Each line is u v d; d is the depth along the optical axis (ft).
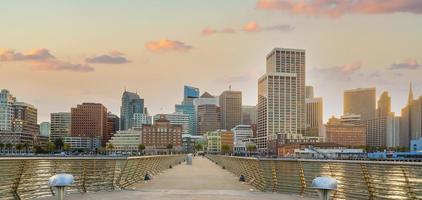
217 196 83.15
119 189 94.99
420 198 54.80
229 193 88.53
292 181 86.12
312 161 79.25
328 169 75.15
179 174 173.06
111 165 93.30
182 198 79.92
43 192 75.72
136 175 122.21
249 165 121.60
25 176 71.56
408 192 56.80
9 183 68.03
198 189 100.89
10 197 68.03
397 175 58.95
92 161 87.45
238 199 78.38
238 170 155.12
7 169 67.41
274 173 92.27
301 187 82.94
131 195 84.07
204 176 159.43
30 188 72.79
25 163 71.26
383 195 61.41
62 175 47.39
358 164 66.74
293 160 85.51
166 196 82.84
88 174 87.15
